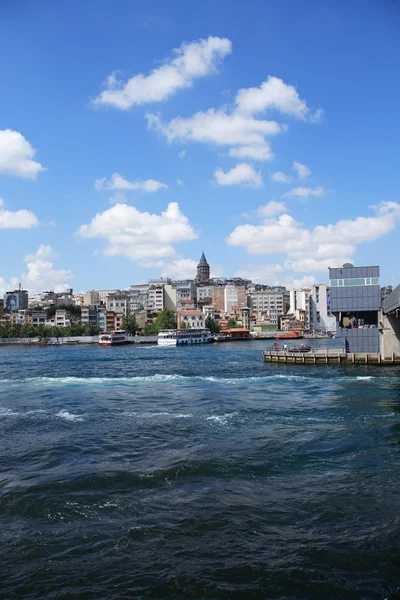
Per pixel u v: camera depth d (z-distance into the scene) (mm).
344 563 17047
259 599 15266
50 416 40750
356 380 60375
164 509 21281
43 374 74438
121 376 70125
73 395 52281
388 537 18656
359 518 20250
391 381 58844
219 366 85062
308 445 30406
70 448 30734
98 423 37781
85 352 135750
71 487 23828
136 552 17875
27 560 17469
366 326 84188
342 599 15234
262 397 49250
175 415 40438
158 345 175875
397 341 77125
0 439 33125
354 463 26922
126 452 29703
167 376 69250
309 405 44125
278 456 28250
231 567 16875
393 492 22766
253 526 19672
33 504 21875
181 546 18234
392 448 29594
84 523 20109
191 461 27281
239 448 29922
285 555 17578
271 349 100562
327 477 24844
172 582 16094
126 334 191375
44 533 19328
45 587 15922
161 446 30859
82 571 16766
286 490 23234
